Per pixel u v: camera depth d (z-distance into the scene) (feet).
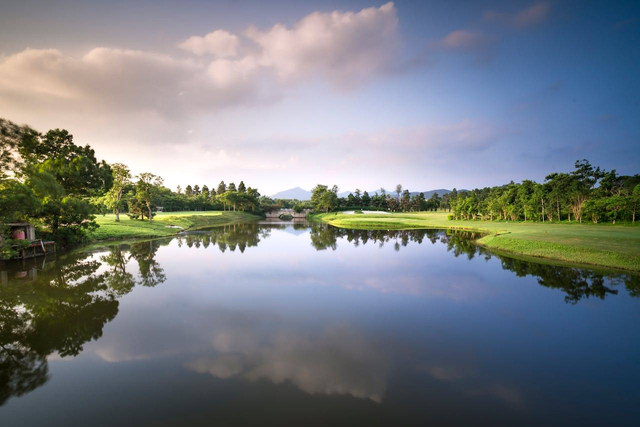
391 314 42.96
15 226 86.38
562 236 102.63
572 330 37.52
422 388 25.32
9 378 26.78
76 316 41.37
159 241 125.80
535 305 46.65
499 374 27.66
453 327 38.42
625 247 80.02
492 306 46.21
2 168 75.82
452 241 127.95
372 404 23.13
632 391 25.12
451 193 642.22
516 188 244.63
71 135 110.11
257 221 329.31
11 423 21.04
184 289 54.80
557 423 21.27
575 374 27.68
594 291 53.57
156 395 24.20
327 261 82.07
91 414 21.94
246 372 27.66
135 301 47.78
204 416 21.63
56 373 27.48
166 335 35.53
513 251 95.76
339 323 39.55
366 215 350.43
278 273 67.41
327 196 435.12
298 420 21.25
